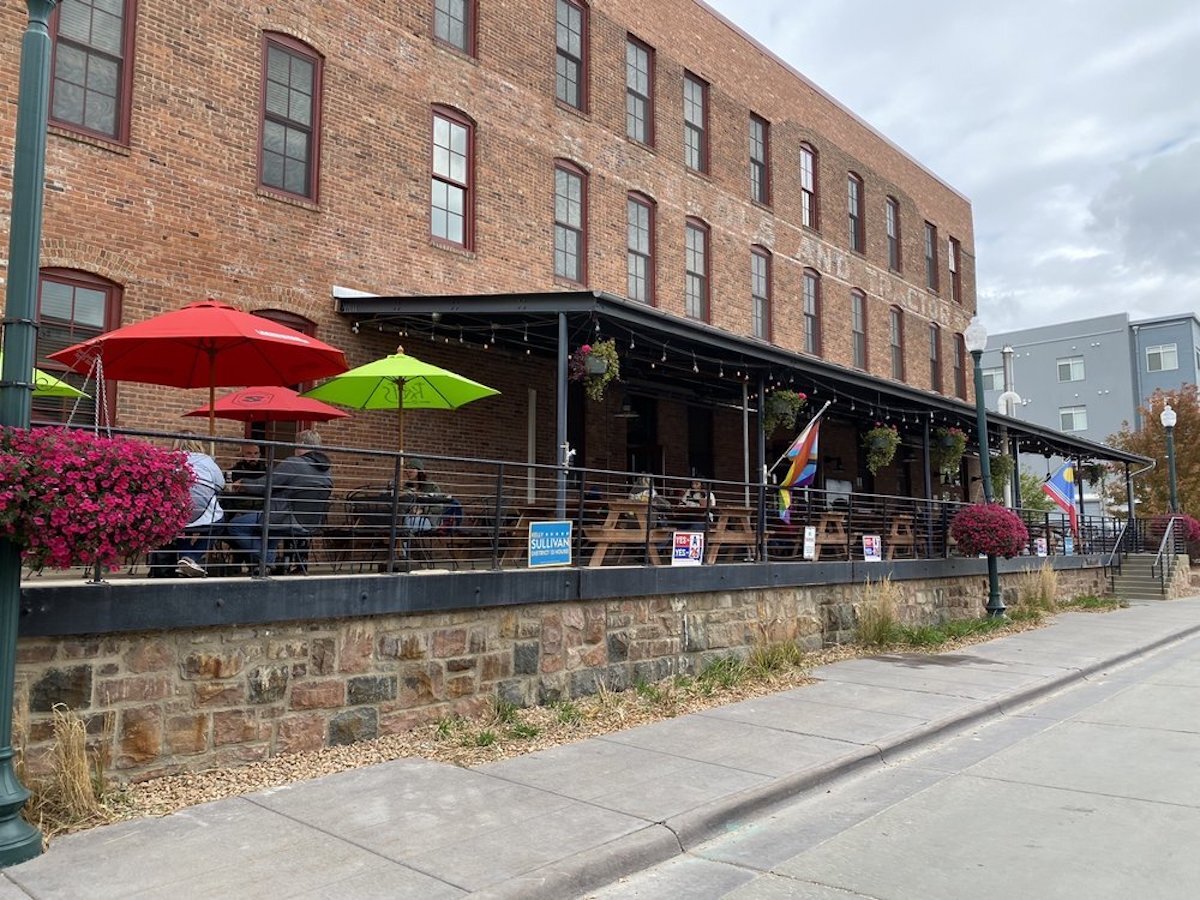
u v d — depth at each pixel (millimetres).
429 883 4645
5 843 4832
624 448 16953
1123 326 51938
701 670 10719
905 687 10375
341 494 10938
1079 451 26219
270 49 11898
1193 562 32969
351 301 11977
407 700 7645
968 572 17266
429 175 13570
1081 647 14016
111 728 5938
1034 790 6738
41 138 5113
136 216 10359
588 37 16578
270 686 6742
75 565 5289
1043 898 4707
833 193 23125
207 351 8750
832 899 4730
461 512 11195
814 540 13336
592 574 9352
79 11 10164
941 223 28391
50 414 9750
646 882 5023
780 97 21516
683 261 18156
